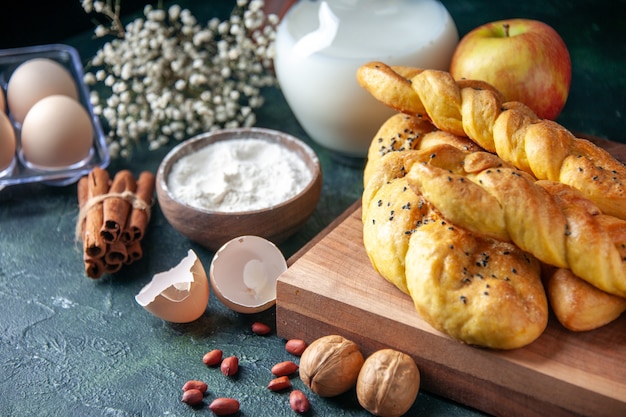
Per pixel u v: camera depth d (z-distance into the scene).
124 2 0.89
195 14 0.88
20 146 0.72
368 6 0.67
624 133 0.72
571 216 0.49
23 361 0.55
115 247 0.61
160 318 0.58
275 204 0.61
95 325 0.58
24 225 0.66
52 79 0.72
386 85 0.58
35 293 0.60
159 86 0.74
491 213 0.48
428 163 0.50
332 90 0.65
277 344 0.56
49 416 0.52
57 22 0.86
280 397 0.52
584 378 0.48
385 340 0.52
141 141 0.75
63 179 0.70
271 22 0.73
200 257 0.63
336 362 0.51
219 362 0.55
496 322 0.48
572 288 0.50
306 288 0.53
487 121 0.55
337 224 0.61
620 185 0.52
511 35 0.66
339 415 0.51
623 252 0.50
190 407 0.52
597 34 0.83
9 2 0.82
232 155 0.65
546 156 0.53
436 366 0.51
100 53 0.73
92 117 0.74
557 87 0.64
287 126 0.76
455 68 0.65
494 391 0.50
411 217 0.52
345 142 0.69
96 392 0.53
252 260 0.58
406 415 0.51
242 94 0.80
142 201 0.64
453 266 0.49
